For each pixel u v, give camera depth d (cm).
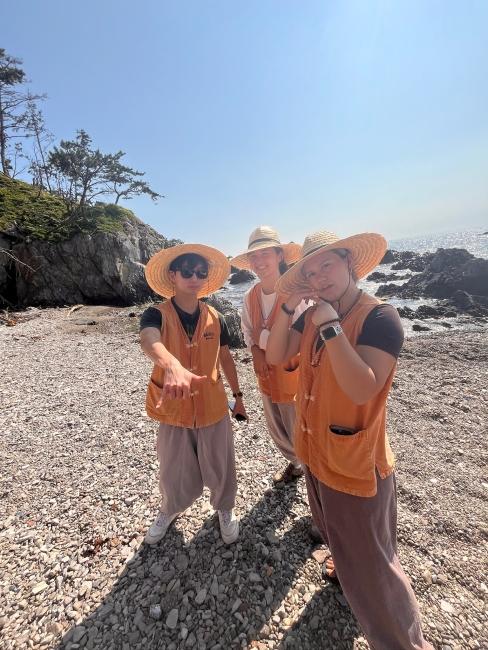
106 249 2211
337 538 177
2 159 3203
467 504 335
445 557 269
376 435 167
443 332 1156
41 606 233
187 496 264
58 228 2275
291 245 333
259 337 305
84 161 2516
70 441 463
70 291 2197
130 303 2228
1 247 2108
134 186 3050
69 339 1156
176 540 283
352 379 146
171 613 224
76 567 263
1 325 1430
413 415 542
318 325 154
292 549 271
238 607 228
